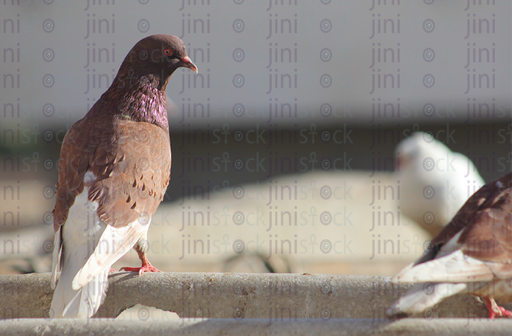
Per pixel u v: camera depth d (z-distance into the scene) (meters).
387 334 3.84
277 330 3.92
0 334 3.83
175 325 3.93
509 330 3.66
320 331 3.92
